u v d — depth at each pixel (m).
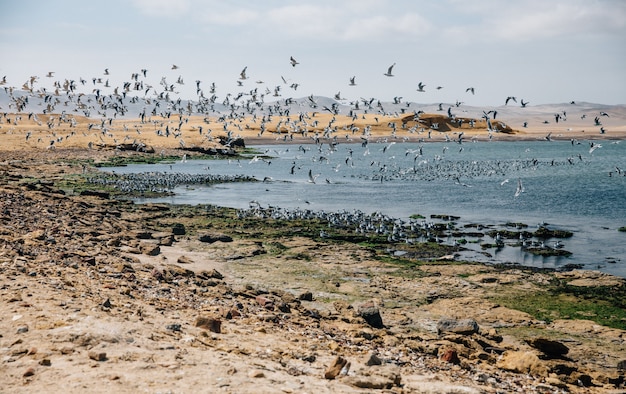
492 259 34.12
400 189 69.38
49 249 22.73
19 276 17.06
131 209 45.97
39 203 36.69
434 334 20.48
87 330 12.30
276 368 12.31
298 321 19.31
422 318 22.48
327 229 41.53
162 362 11.31
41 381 9.77
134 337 12.77
